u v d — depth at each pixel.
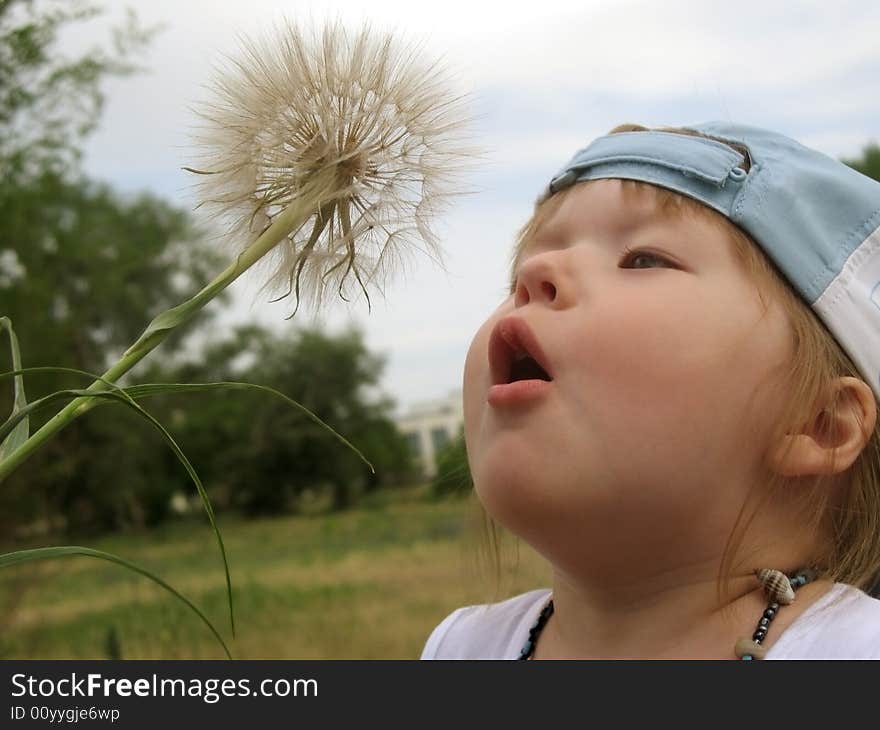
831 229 1.12
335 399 39.31
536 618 1.34
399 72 1.12
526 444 1.01
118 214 9.82
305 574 15.50
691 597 1.06
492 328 1.12
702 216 1.09
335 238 1.09
